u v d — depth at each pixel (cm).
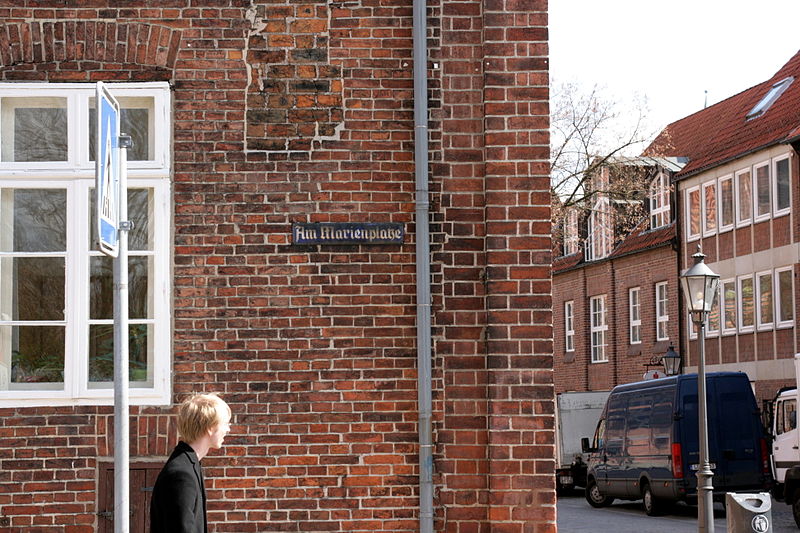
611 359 4966
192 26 891
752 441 2598
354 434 868
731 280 4103
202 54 890
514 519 850
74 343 873
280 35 893
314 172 885
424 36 888
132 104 891
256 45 892
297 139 888
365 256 881
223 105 888
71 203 884
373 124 890
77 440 860
